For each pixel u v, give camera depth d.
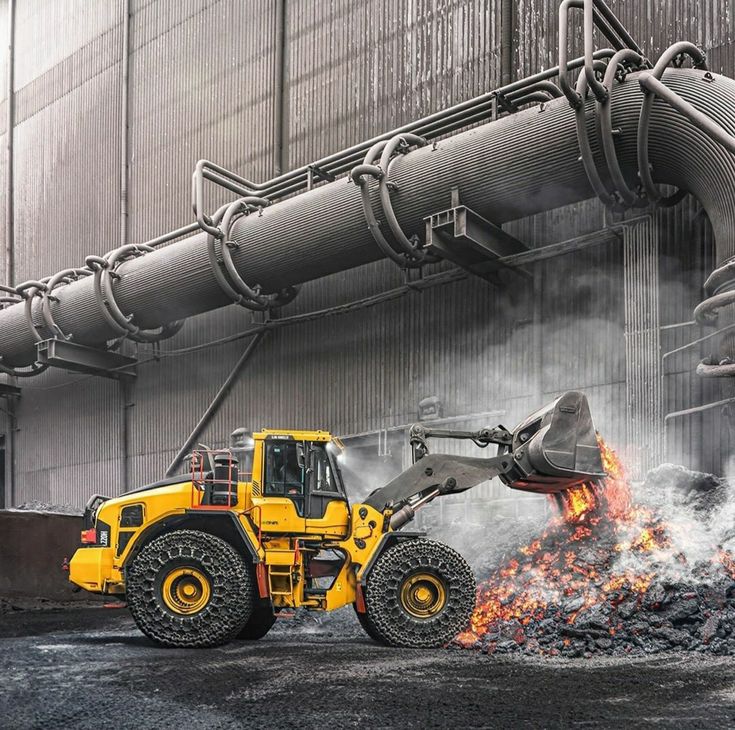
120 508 11.63
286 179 21.44
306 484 11.60
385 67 22.44
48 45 33.06
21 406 31.95
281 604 11.34
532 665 9.21
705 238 16.39
